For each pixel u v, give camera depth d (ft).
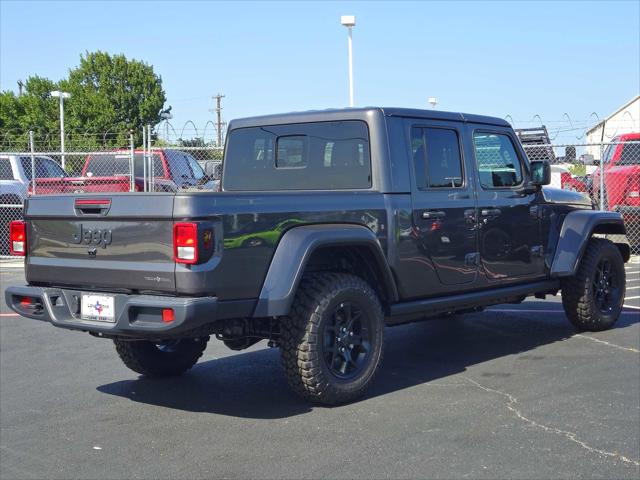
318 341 16.84
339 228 17.39
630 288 35.88
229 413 17.38
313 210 17.19
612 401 17.67
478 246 21.15
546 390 18.63
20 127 168.86
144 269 15.62
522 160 23.30
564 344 23.86
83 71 169.37
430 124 20.33
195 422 16.80
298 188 20.62
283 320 17.01
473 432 15.64
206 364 22.31
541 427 15.89
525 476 13.33
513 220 22.36
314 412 17.22
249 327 17.69
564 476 13.33
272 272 16.26
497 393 18.44
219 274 15.43
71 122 164.45
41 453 15.15
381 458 14.28
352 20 63.21
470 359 22.13
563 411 16.96
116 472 14.02
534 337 25.05
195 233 15.03
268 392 19.08
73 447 15.44
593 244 25.30
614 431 15.62
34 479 13.82
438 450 14.64
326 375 17.02
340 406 17.61
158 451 15.06
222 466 14.12
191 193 15.31
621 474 13.41
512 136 23.06
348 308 17.67
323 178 20.04
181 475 13.76
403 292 19.15
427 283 19.70
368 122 19.20
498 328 26.73
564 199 24.81
